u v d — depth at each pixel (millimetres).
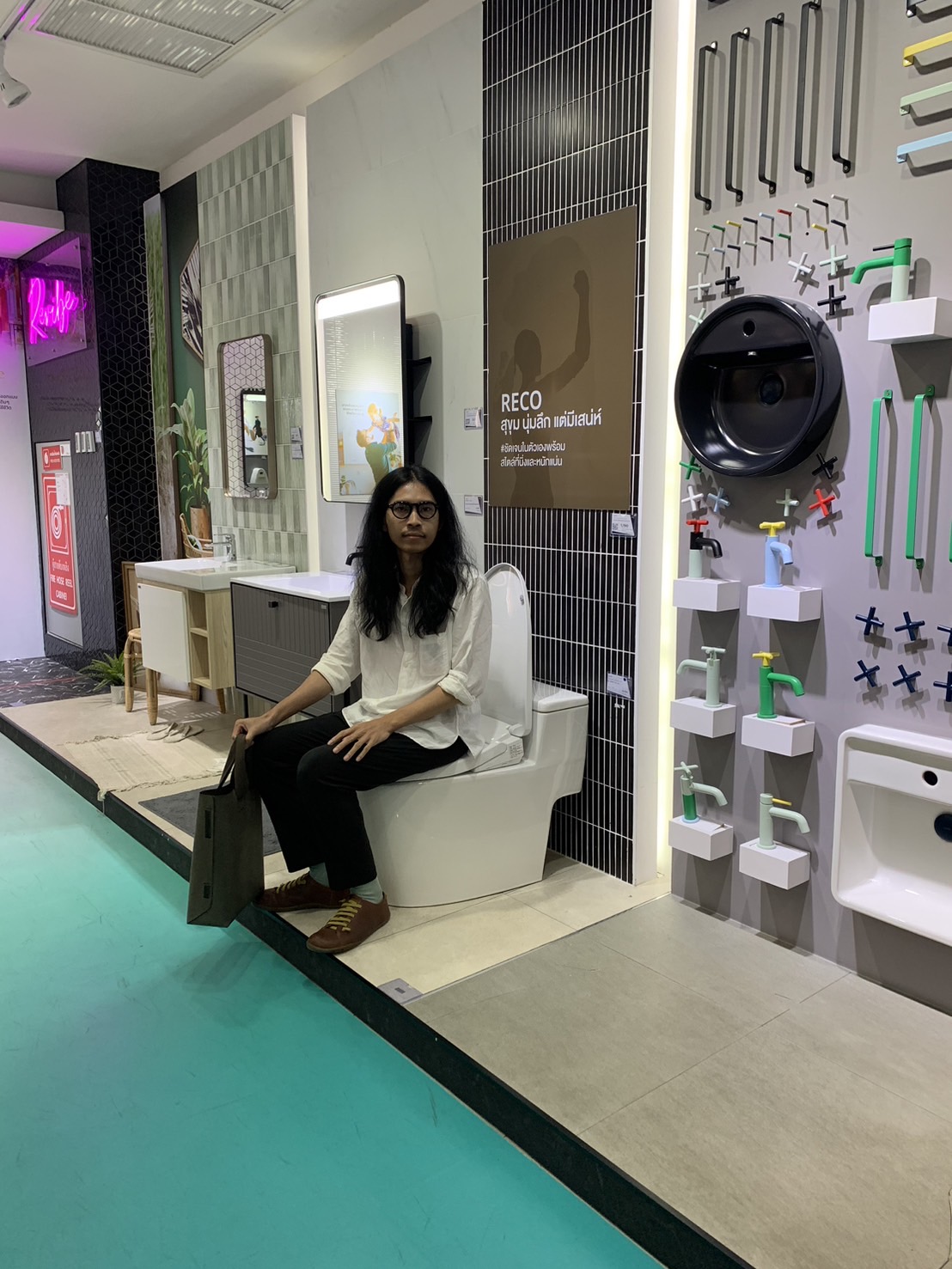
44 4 3199
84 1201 1633
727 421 2354
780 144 2123
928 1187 1532
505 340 2854
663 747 2684
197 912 2367
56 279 5344
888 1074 1824
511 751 2572
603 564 2645
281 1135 1795
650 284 2426
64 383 5430
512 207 2793
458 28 2918
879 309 1864
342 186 3512
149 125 4320
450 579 2410
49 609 6098
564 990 2121
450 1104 1885
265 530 4320
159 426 5121
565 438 2701
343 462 3576
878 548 2041
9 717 4555
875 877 2166
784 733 2160
